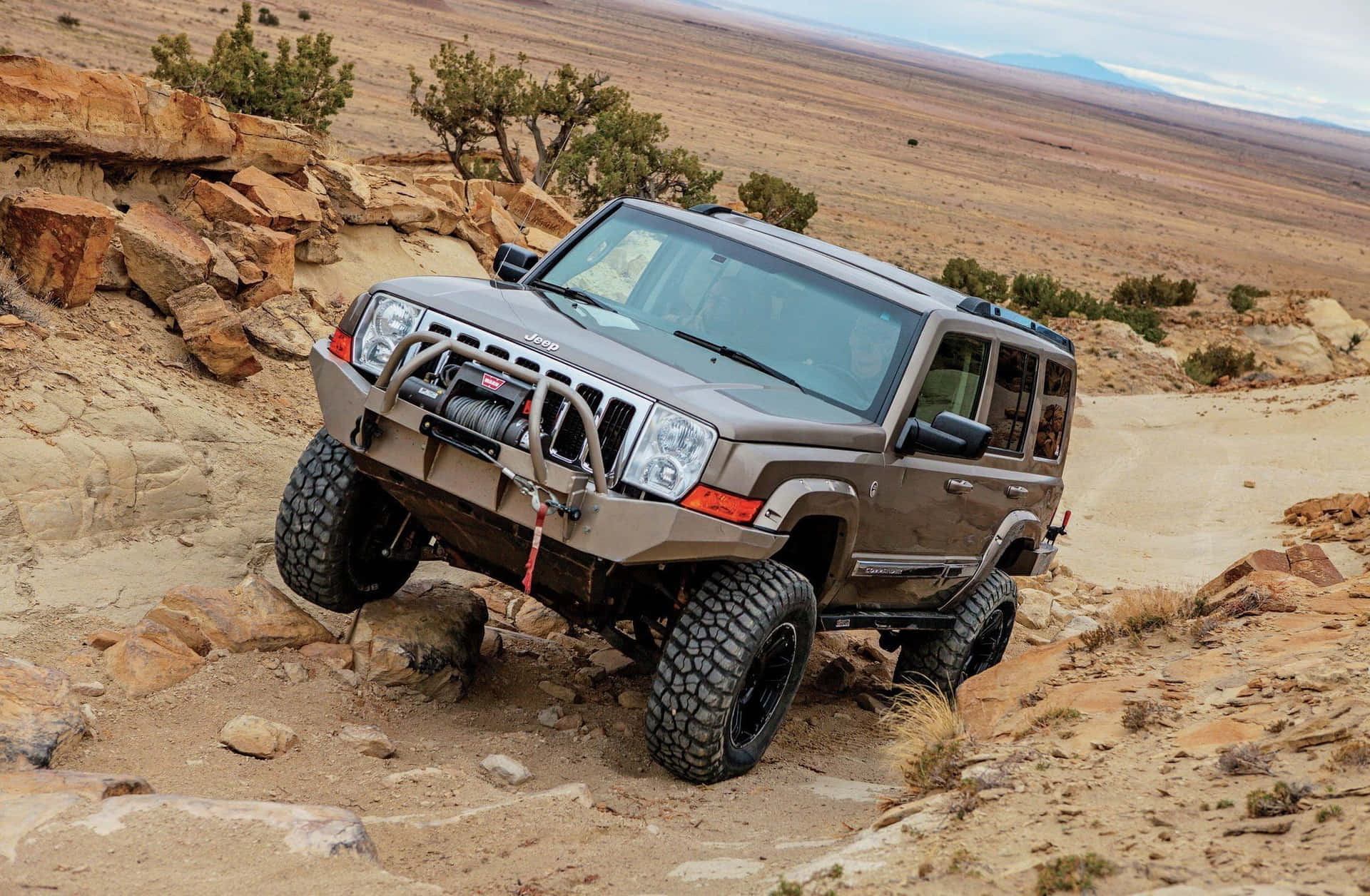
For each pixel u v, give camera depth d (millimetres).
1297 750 4074
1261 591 6684
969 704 5793
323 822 3662
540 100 34938
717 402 4816
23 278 7949
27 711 4297
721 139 129125
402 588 6168
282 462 8086
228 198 10039
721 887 3633
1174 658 5914
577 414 4766
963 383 6156
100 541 6355
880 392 5574
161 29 99375
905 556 6105
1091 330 44469
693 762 4957
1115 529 16828
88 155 8906
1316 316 54906
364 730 4945
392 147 68000
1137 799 3820
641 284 5988
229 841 3492
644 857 4016
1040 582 12047
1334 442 23422
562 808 4398
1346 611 6246
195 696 4984
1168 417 27344
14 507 6070
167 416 7578
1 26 73812
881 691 7730
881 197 110250
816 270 5941
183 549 6609
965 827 3746
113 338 8203
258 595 5676
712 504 4609
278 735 4668
